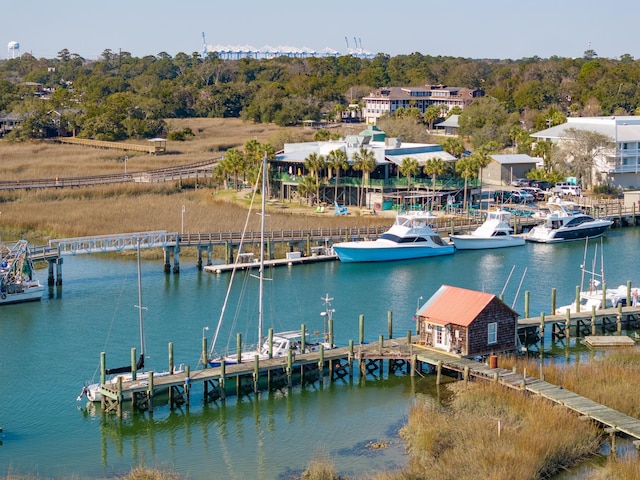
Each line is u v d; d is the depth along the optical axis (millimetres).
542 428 55156
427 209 134000
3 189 142250
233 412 62938
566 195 151000
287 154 147750
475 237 118312
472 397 60969
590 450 53469
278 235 111812
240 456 55969
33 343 77375
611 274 103938
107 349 75688
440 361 67250
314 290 95938
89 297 92688
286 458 55531
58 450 57000
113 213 128000
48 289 95938
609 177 157750
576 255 115000
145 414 62531
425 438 55156
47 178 160000
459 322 68750
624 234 131125
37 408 63625
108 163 181500
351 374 69188
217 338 78375
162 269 105750
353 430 59438
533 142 172625
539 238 123750
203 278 101500
